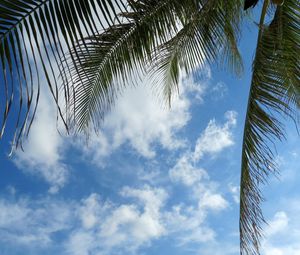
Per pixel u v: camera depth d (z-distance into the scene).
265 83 5.25
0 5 1.99
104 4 2.14
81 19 2.11
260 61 5.29
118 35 4.18
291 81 5.15
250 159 5.22
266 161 5.12
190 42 5.15
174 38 5.13
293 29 5.07
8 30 1.97
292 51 5.09
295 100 5.23
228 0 5.01
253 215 5.17
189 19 4.00
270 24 5.29
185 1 3.83
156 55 5.37
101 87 4.68
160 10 3.87
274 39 5.14
